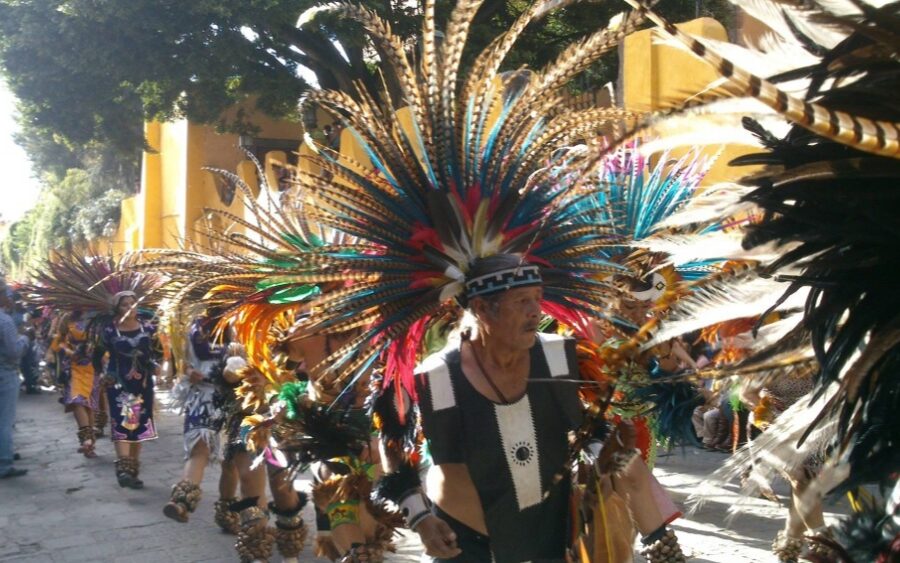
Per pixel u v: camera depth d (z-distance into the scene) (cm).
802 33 203
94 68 1498
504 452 291
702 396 390
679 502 639
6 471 888
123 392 813
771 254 198
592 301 322
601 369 322
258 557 534
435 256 302
